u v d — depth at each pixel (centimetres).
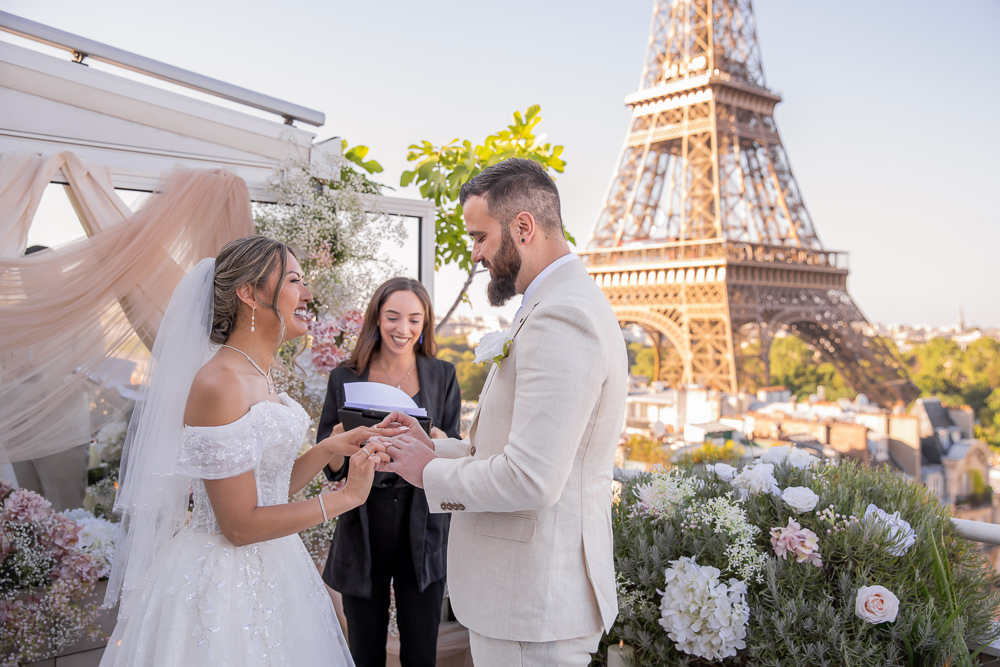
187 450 169
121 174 322
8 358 284
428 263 424
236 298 183
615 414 180
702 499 281
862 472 291
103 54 326
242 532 170
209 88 356
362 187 398
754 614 236
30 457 295
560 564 173
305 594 192
